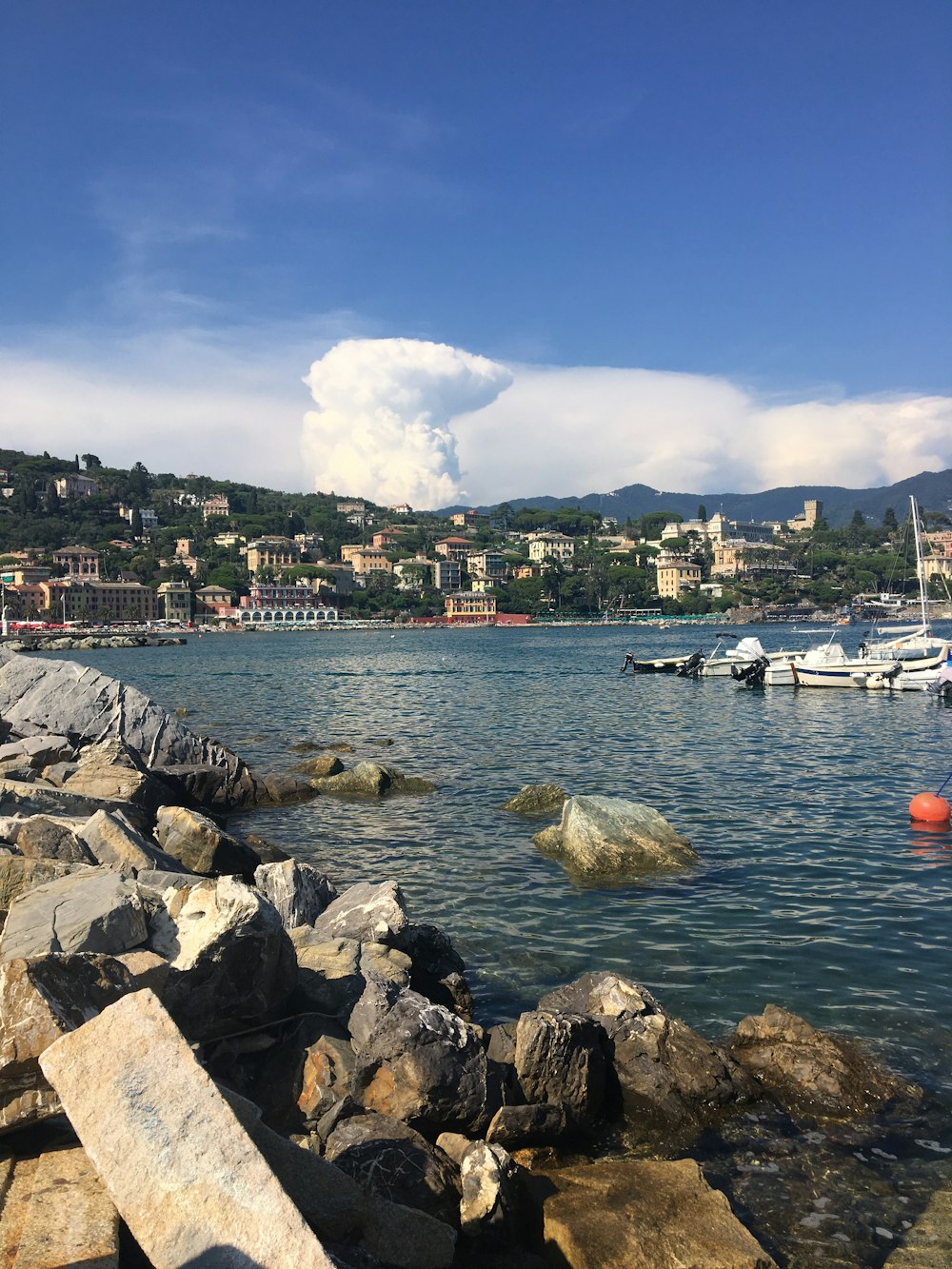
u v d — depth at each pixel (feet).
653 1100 33.71
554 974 46.78
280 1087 30.30
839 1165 30.30
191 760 99.25
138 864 43.68
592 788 97.66
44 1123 23.82
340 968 36.58
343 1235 23.00
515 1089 32.60
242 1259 18.54
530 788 89.30
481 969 47.57
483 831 79.82
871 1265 25.49
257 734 151.02
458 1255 24.50
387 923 42.52
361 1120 28.94
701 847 71.87
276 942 32.53
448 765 115.24
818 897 58.85
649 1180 27.66
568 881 63.82
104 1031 22.40
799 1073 35.19
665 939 51.70
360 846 75.46
